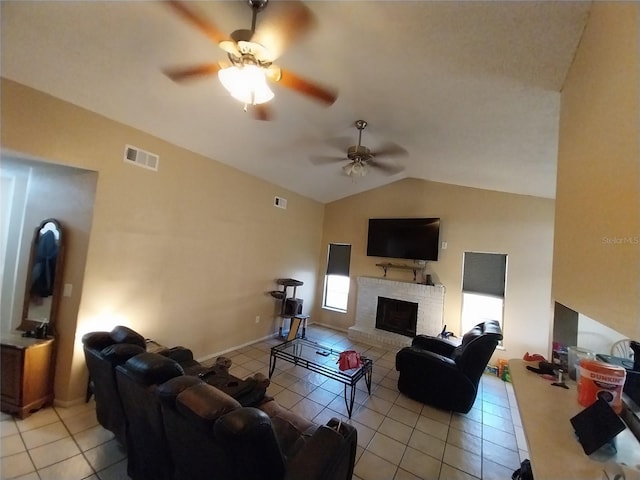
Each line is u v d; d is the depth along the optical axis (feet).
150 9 5.44
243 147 11.82
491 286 14.71
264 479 4.05
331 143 11.57
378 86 7.06
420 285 16.20
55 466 6.65
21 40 6.12
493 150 8.90
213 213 12.85
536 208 13.88
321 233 20.44
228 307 13.88
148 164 10.28
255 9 5.07
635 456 3.77
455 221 15.78
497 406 10.72
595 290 3.72
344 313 19.20
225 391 7.29
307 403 10.05
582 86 4.27
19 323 9.55
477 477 7.25
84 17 5.62
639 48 2.64
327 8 4.96
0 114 7.00
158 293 10.82
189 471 4.86
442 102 6.98
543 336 13.46
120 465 6.78
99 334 6.85
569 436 4.21
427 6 4.32
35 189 9.70
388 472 7.25
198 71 6.36
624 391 4.65
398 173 16.22
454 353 11.51
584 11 3.88
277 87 7.86
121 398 6.03
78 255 8.91
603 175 3.50
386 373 12.94
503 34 4.49
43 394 8.54
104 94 8.06
